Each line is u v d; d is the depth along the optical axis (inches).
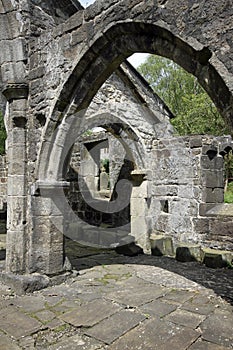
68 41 145.0
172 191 248.5
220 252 207.8
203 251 212.5
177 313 125.6
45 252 159.8
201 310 128.6
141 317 121.4
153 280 170.9
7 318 120.6
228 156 398.0
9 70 163.6
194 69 99.3
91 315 123.3
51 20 177.6
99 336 106.7
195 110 473.4
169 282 167.5
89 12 133.9
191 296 145.3
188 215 237.6
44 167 158.4
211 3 89.7
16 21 164.1
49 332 110.1
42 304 134.5
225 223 217.2
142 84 251.4
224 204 227.5
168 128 265.4
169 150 250.1
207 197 228.1
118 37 126.3
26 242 160.6
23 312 126.2
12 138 164.6
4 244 266.4
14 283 151.0
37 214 159.8
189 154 238.5
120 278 174.4
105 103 235.8
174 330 111.0
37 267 159.3
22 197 161.2
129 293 149.1
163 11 101.5
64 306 132.3
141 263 211.5
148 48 116.3
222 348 99.1
